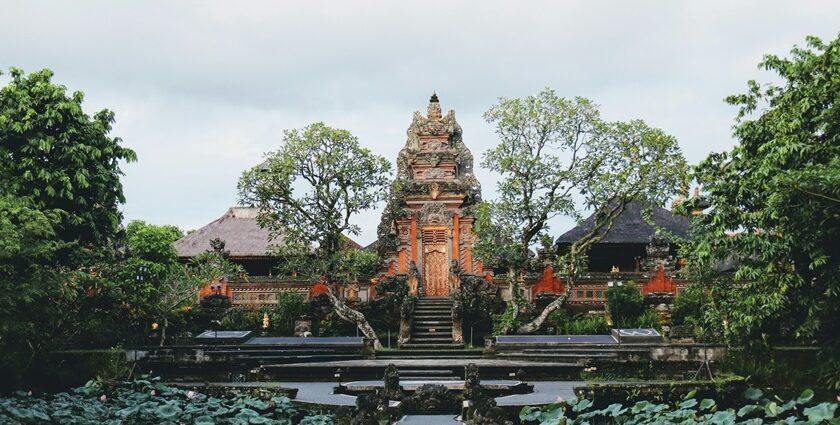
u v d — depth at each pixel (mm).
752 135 21859
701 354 23734
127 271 28000
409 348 33375
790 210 19016
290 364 26797
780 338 26078
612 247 43906
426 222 41250
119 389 16688
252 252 44469
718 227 20938
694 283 30641
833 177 17016
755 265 21172
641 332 30297
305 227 34219
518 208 32875
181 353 24906
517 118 33469
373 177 34469
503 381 23484
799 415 16203
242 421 13250
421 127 44281
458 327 34906
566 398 18828
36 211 21375
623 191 32719
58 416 13117
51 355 23781
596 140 33438
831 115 19188
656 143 32719
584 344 29844
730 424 12523
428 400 18844
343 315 34156
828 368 20766
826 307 19812
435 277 40969
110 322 25250
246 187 34062
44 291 20938
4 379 20969
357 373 25656
